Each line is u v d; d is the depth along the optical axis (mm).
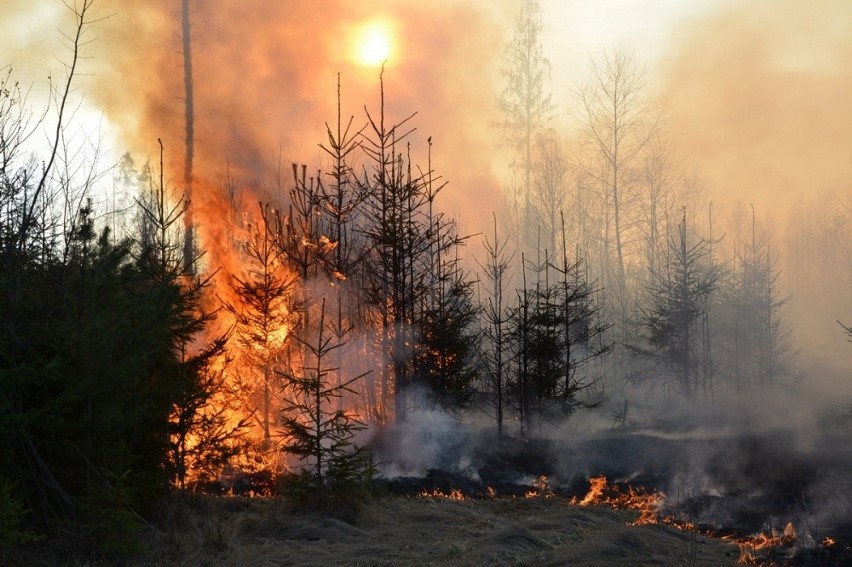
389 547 9492
